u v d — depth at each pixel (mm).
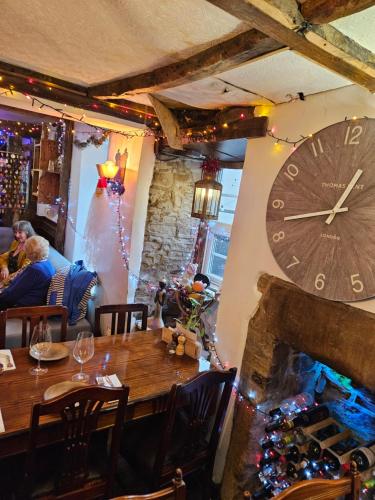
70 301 3188
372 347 1334
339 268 1437
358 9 798
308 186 1576
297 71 1361
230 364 2045
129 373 1946
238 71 1447
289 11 858
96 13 1182
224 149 2344
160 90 1768
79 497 1541
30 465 1368
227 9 858
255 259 1877
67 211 4445
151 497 978
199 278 2582
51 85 2129
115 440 1556
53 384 1732
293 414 1775
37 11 1254
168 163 2916
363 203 1363
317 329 1525
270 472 1788
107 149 3906
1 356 1913
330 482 1148
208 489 1959
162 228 3016
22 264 3771
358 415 1756
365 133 1366
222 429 2080
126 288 2984
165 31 1222
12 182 5270
